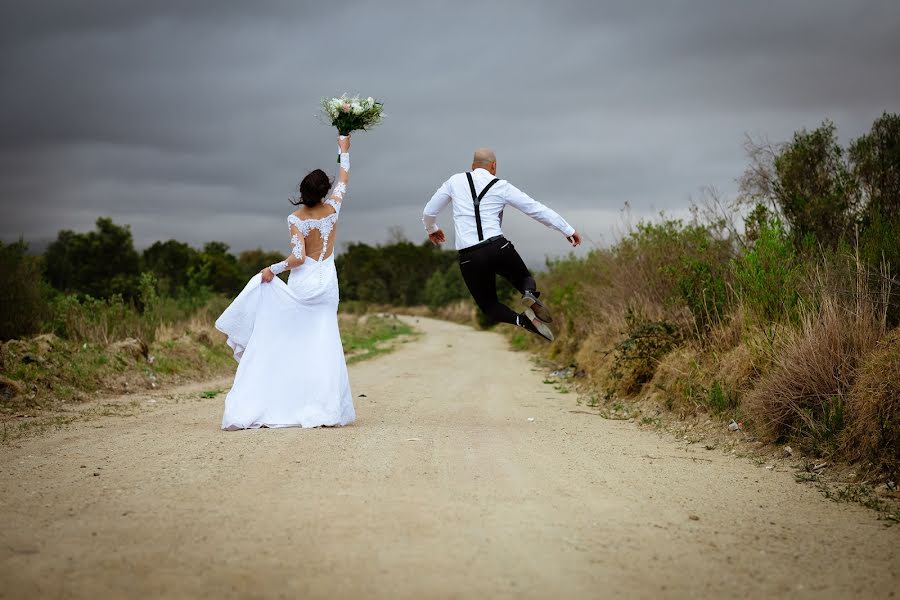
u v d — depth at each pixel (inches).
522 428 314.5
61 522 152.6
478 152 290.0
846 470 227.5
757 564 138.0
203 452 229.1
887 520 175.0
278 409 294.2
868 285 288.7
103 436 271.7
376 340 1238.3
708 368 356.2
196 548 135.9
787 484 215.2
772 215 393.7
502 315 284.8
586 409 401.7
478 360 813.2
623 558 137.7
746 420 293.4
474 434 285.7
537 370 671.1
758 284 346.0
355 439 256.4
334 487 183.6
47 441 262.7
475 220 280.8
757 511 180.5
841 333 272.4
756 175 424.8
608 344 520.7
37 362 420.5
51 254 1680.6
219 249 2869.1
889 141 380.8
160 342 597.6
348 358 807.7
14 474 202.5
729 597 120.7
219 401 415.2
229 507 163.6
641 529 157.8
